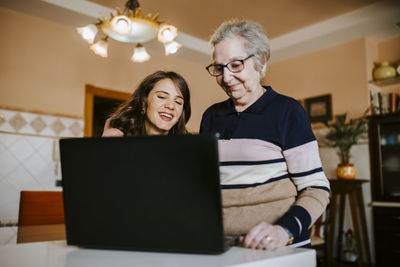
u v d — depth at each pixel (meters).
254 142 1.09
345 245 3.88
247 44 1.09
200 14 3.80
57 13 3.50
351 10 3.70
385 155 3.55
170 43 2.70
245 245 0.76
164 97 1.65
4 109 3.33
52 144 3.59
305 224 0.84
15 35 3.45
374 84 4.05
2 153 3.29
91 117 3.90
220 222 0.64
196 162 0.63
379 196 3.51
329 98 4.25
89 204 0.72
